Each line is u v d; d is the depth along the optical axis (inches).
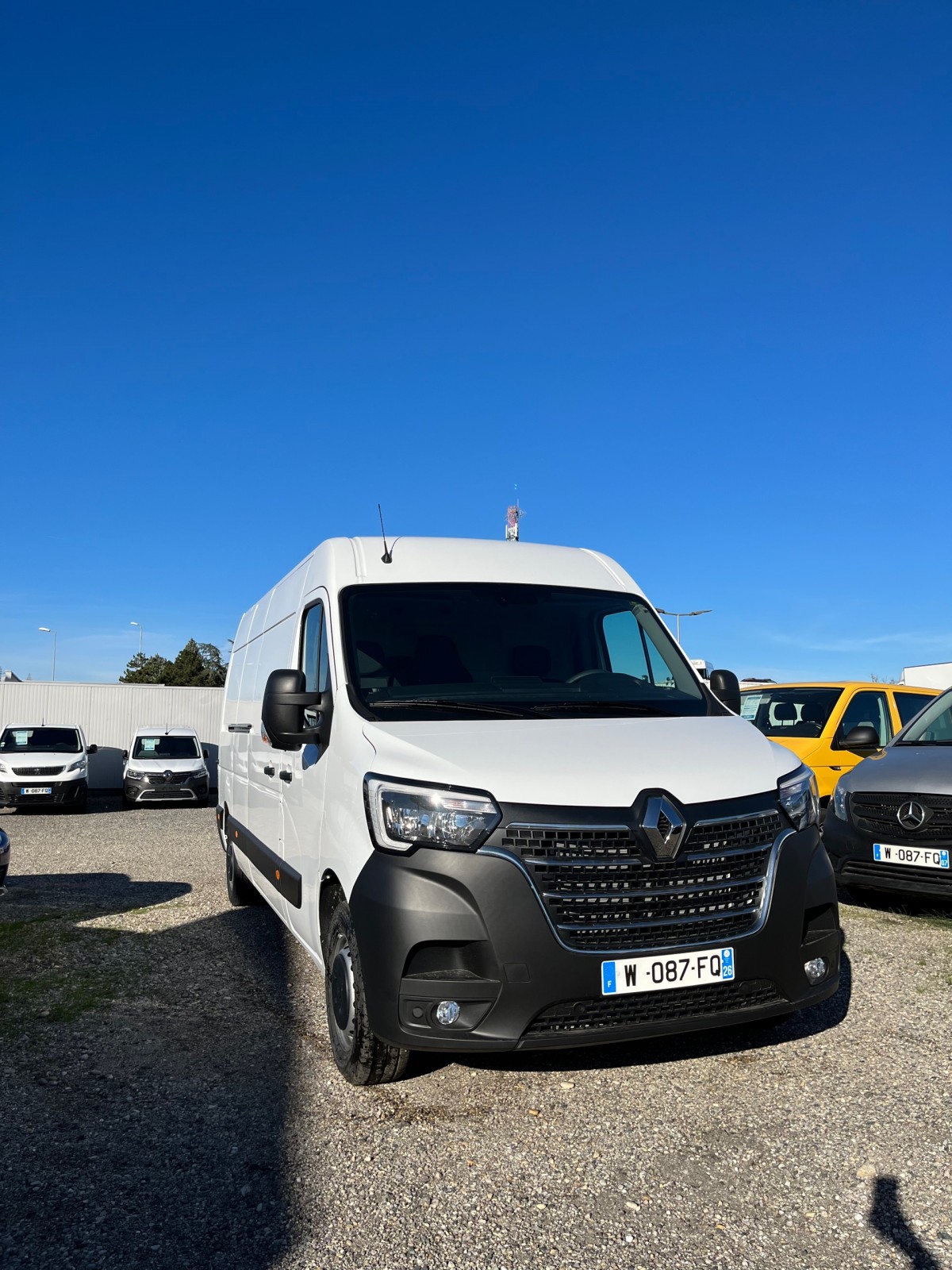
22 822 722.2
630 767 145.1
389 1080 152.6
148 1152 132.3
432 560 201.0
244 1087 156.1
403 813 137.9
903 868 252.4
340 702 167.8
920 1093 147.0
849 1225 110.5
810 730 383.6
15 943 260.5
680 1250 106.0
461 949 133.9
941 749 271.7
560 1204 116.3
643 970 134.9
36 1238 110.3
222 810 336.5
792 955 144.8
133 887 371.9
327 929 165.3
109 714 1163.9
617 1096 147.9
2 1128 141.1
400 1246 107.8
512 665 181.0
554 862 134.5
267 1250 107.5
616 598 206.5
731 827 143.6
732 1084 151.6
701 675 211.3
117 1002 205.3
